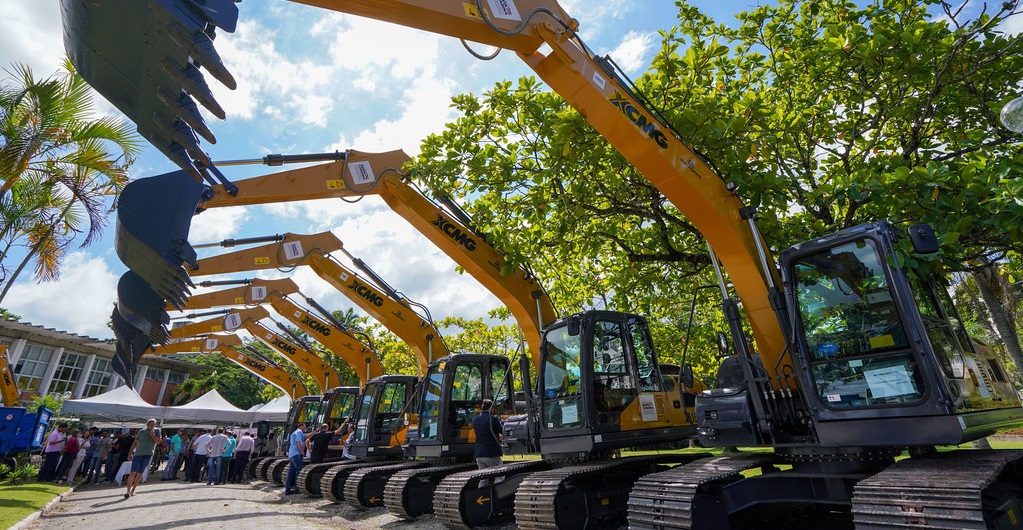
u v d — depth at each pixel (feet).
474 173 27.07
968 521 10.48
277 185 28.89
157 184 16.12
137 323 18.48
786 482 16.08
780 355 16.93
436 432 31.58
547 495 20.12
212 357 163.12
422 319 42.42
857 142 27.32
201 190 16.67
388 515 30.27
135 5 9.73
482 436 27.30
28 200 38.22
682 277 30.89
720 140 21.27
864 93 24.62
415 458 34.40
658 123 18.86
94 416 68.69
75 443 50.67
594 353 23.00
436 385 33.14
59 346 111.34
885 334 14.16
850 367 14.66
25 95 36.04
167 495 41.55
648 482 17.89
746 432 17.40
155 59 10.69
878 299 14.43
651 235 29.78
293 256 40.19
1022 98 15.14
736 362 19.22
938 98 22.84
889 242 14.30
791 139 26.02
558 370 23.90
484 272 30.17
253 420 76.74
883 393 13.98
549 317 30.83
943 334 14.84
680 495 16.30
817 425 15.01
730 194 19.43
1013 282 30.96
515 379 35.29
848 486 15.03
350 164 29.78
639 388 23.58
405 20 16.44
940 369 13.14
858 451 15.21
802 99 25.52
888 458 15.11
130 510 32.42
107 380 125.08
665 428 23.81
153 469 70.69
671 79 24.08
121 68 11.14
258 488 48.42
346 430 46.26
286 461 50.03
